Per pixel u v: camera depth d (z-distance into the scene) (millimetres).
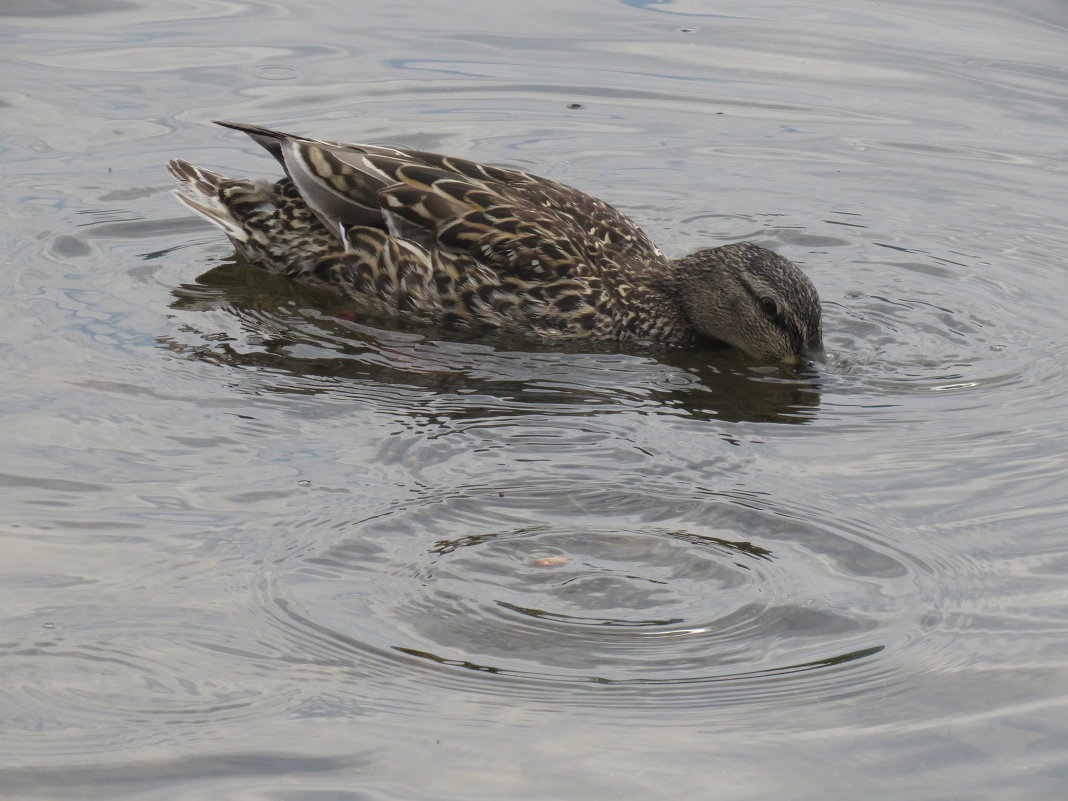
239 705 7969
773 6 23672
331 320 14484
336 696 8086
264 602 8938
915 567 9578
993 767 7520
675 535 9984
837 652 8594
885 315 14789
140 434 11312
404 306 14836
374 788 7344
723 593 9242
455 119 19328
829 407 12703
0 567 9203
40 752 7520
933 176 18062
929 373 13469
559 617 8930
